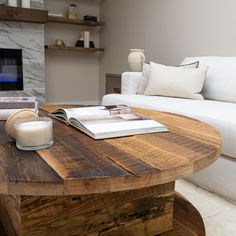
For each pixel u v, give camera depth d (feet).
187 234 3.04
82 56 14.74
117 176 1.89
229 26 8.40
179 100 6.75
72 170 1.97
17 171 1.94
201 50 9.43
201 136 2.96
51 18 12.57
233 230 3.84
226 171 4.61
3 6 10.94
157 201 3.01
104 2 14.23
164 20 10.78
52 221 2.46
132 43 12.64
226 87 6.93
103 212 2.70
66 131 3.04
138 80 8.45
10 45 11.82
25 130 2.36
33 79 12.50
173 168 2.06
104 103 7.93
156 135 2.95
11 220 2.68
